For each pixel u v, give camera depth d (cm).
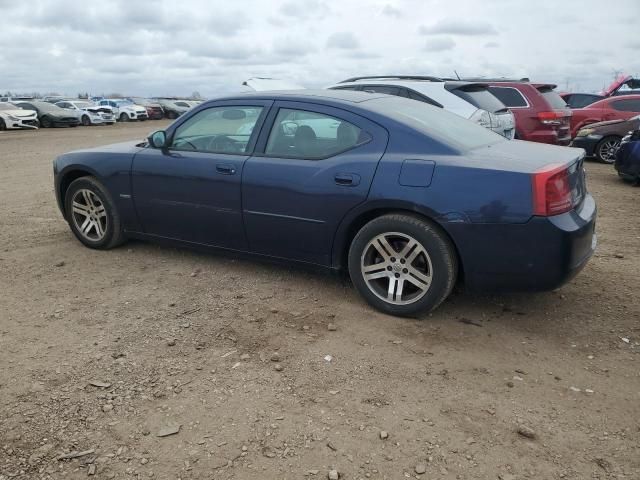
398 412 286
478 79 1098
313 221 407
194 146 473
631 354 346
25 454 254
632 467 248
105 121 3247
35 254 533
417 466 247
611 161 1188
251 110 446
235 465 248
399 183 371
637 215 702
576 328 380
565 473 244
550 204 340
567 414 286
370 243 391
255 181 426
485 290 369
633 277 472
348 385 310
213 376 318
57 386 306
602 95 1711
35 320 388
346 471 245
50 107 2922
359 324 384
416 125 391
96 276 475
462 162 361
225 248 465
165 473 243
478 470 246
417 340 362
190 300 424
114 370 323
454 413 286
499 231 347
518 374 323
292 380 314
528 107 1016
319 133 413
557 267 345
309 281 461
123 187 504
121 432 269
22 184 964
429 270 374
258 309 407
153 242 514
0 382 310
